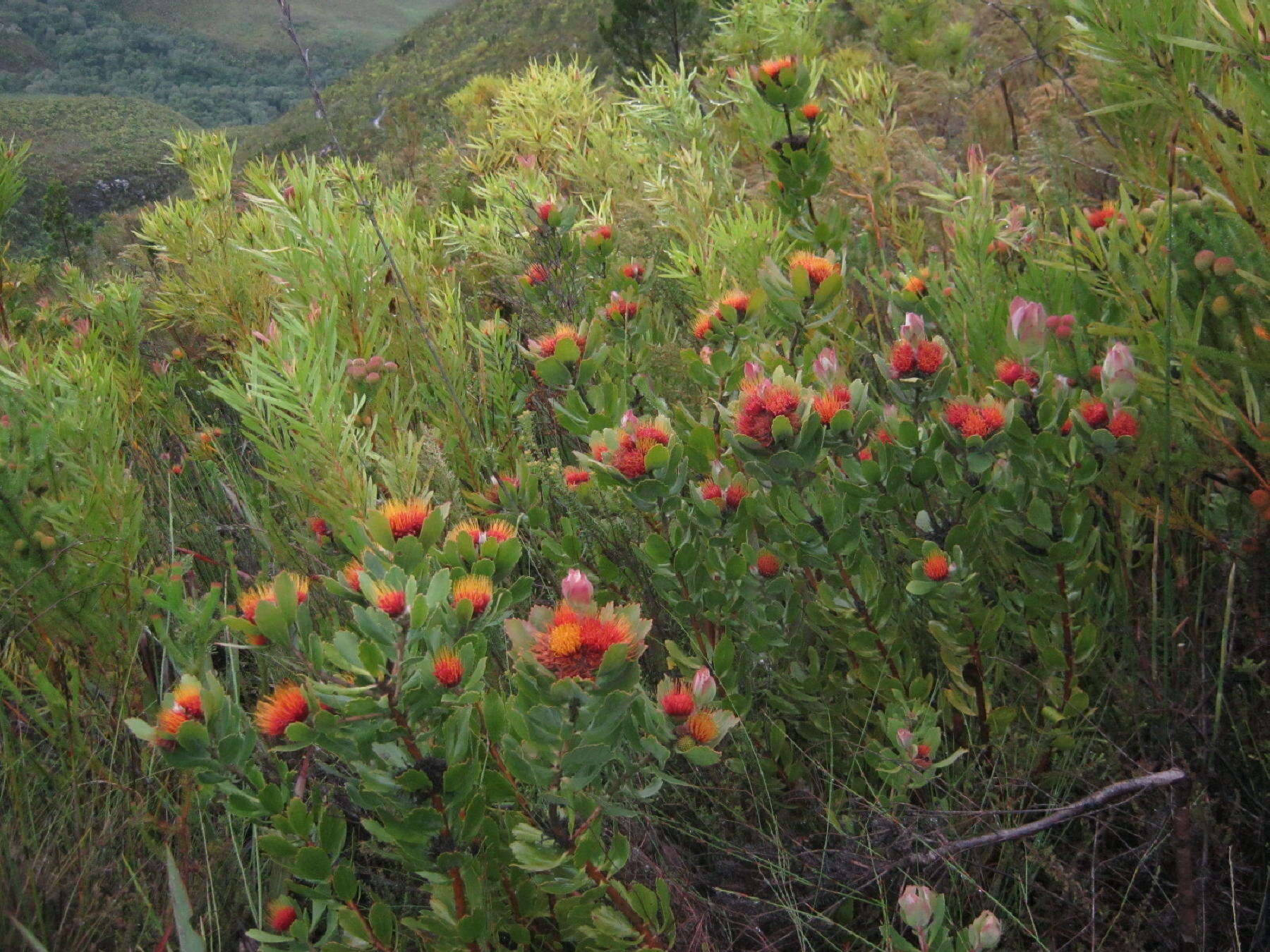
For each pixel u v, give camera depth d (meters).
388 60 63.47
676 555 1.74
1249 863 1.59
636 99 4.34
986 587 1.95
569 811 1.29
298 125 49.25
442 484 2.34
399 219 3.16
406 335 2.96
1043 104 3.64
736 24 5.55
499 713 1.29
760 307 2.21
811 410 1.58
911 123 4.58
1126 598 1.79
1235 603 1.77
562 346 2.05
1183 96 1.67
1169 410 1.58
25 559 1.94
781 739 1.77
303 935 1.31
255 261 3.20
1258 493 1.61
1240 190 1.67
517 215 3.27
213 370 3.72
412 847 1.28
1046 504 1.62
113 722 1.92
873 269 2.64
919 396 1.72
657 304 3.10
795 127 3.01
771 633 1.76
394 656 1.23
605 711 1.23
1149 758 1.68
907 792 1.65
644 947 1.34
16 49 178.38
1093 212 2.16
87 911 1.47
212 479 2.83
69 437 2.13
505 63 27.52
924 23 5.94
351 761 1.26
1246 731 1.67
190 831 1.70
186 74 178.75
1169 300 1.56
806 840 1.73
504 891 1.43
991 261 2.26
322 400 2.03
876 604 1.72
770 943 1.57
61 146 70.88
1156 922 1.53
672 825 1.72
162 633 1.70
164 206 3.55
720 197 3.63
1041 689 1.87
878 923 1.62
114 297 3.29
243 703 2.07
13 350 2.57
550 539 2.10
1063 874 1.51
